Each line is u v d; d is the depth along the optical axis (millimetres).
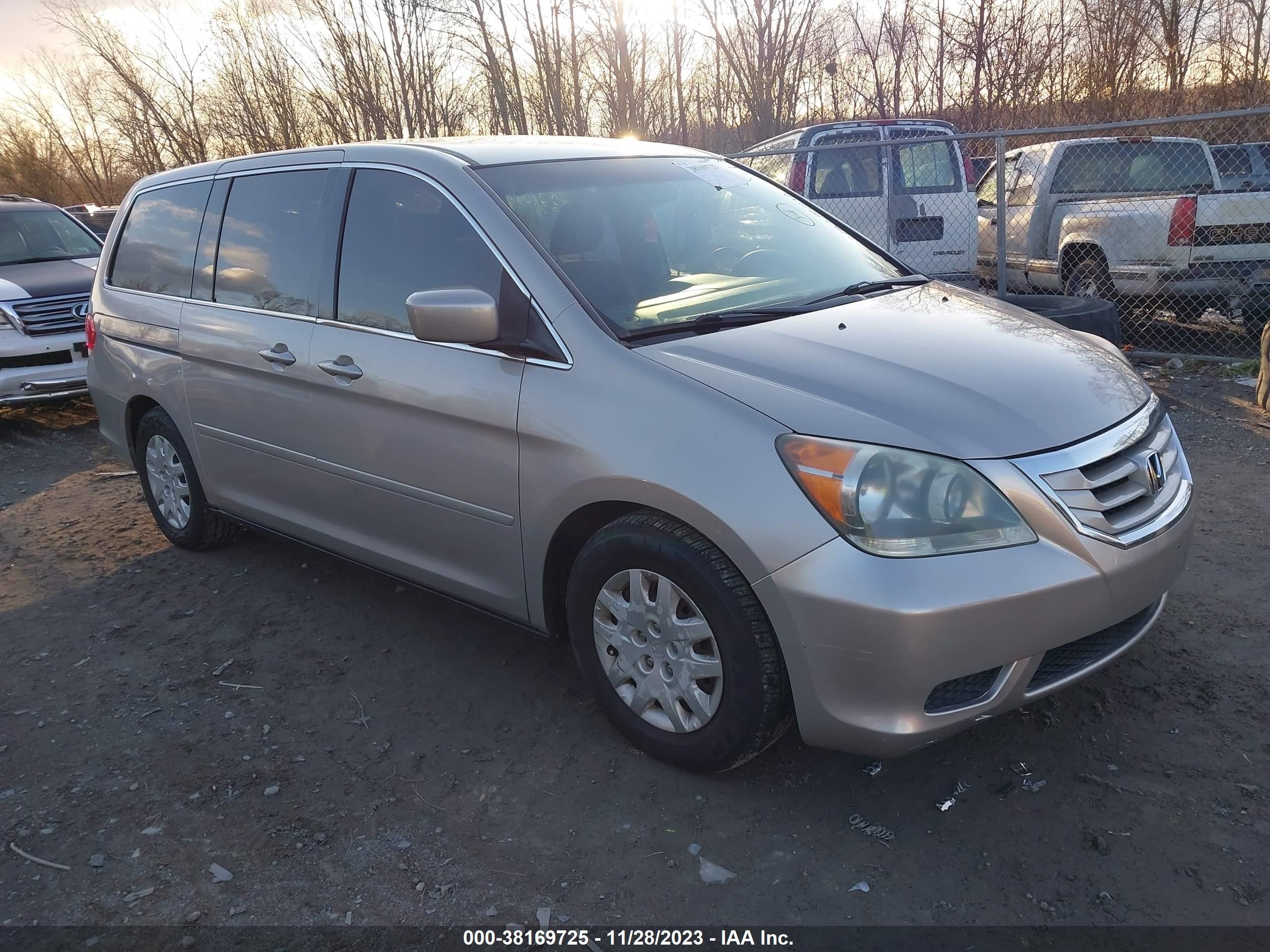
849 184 9469
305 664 3857
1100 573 2561
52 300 7977
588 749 3162
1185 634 3615
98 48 20109
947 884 2510
